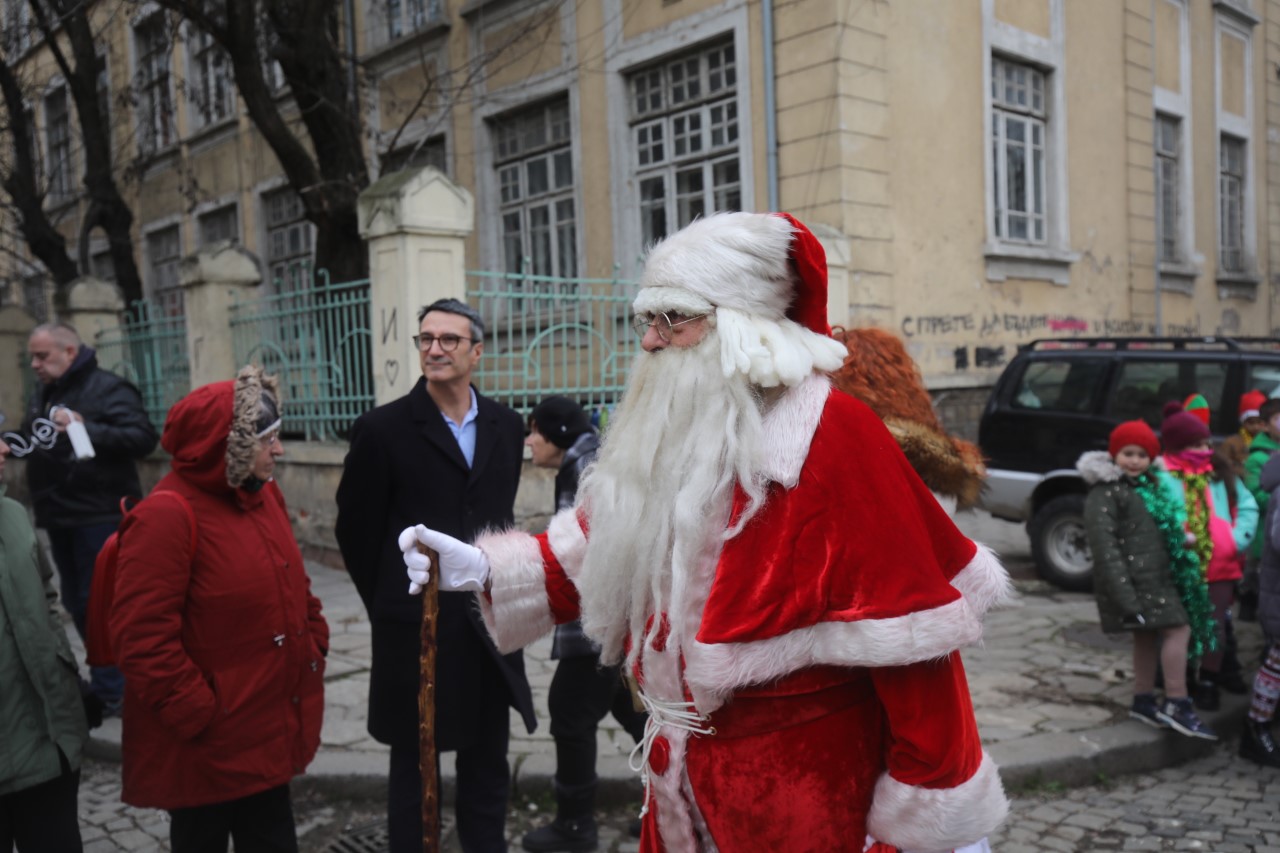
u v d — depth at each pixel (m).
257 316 8.60
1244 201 15.32
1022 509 7.37
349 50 12.66
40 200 13.24
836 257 8.72
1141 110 12.57
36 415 4.95
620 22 10.55
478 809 3.02
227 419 2.47
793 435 1.53
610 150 10.76
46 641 2.51
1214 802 3.80
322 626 2.82
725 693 1.57
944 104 9.92
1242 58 15.03
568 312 8.01
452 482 3.00
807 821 1.56
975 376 10.15
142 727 2.49
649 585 1.64
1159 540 4.17
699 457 1.56
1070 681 4.90
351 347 7.73
